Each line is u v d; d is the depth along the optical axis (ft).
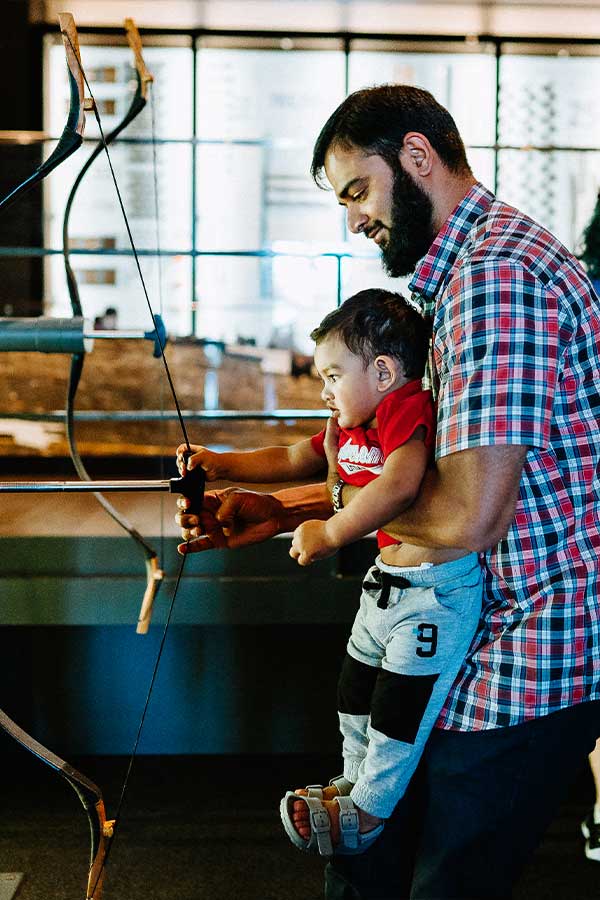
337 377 5.23
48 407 11.28
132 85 9.73
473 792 4.74
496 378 4.37
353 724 5.73
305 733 10.72
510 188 18.62
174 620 10.09
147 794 9.77
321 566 10.19
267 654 10.60
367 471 5.30
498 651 4.70
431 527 4.57
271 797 9.76
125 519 10.23
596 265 11.28
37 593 10.05
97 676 10.52
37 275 10.85
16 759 10.61
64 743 10.59
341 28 18.90
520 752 4.66
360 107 4.82
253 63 18.93
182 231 18.26
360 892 5.40
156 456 10.51
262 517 5.73
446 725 4.91
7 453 11.25
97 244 10.99
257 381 16.83
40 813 9.48
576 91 19.44
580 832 9.11
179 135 18.90
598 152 18.57
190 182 18.43
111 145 10.05
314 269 16.88
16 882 8.00
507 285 4.41
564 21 18.47
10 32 17.60
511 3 17.62
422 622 4.99
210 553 10.20
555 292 4.47
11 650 10.43
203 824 9.18
